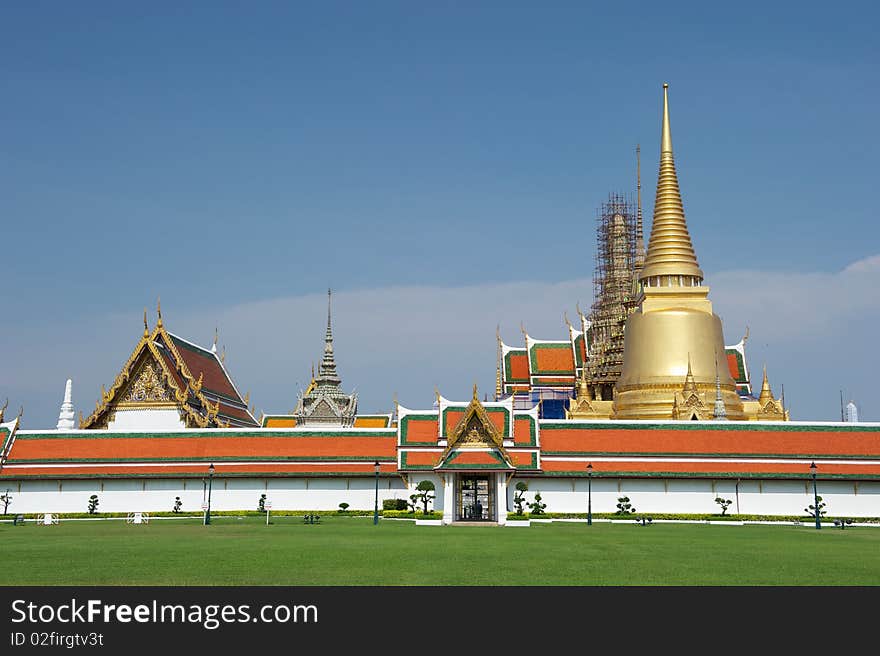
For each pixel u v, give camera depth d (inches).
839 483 3454.7
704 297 4534.9
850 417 4643.2
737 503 3437.5
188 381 4069.9
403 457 3368.6
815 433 3563.0
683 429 3570.4
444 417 3398.1
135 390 4008.4
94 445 3595.0
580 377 5403.5
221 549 1782.7
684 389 4232.3
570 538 2207.2
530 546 1909.4
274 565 1482.5
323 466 3489.2
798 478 3417.8
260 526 2714.1
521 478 3427.7
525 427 3454.7
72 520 3253.0
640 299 4643.2
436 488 3378.4
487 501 3412.9
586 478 3427.7
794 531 2682.1
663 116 4739.2
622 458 3464.6
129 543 1950.1
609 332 5393.7
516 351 5669.3
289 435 3587.6
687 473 3422.7
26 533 2356.1
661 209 4665.4
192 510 3489.2
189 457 3523.6
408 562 1539.1
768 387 4704.7
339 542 1987.0
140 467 3513.8
